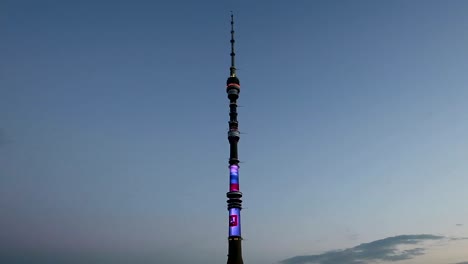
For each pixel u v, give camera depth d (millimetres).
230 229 182000
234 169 190875
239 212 185625
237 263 176000
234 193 186000
